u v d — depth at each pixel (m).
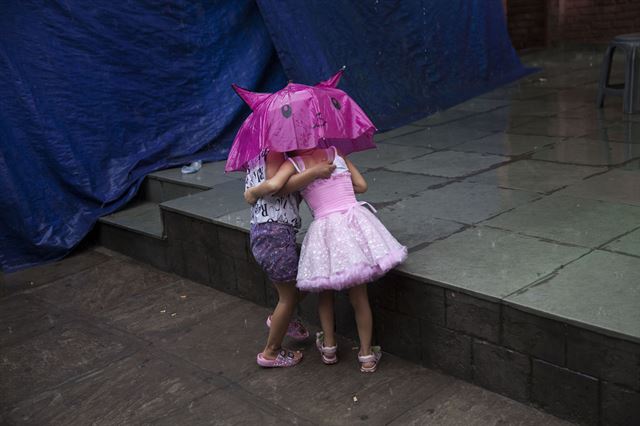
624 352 3.12
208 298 5.30
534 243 4.23
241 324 4.83
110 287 5.68
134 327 4.93
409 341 4.06
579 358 3.29
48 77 6.33
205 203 5.67
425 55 8.68
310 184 3.87
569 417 3.40
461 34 9.15
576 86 9.09
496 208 4.91
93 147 6.58
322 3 7.63
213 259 5.38
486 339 3.66
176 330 4.83
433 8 8.72
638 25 11.47
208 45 7.12
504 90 9.28
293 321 4.41
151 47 6.83
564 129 7.02
